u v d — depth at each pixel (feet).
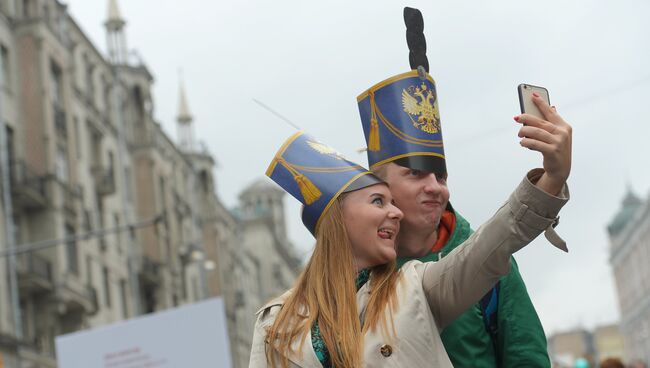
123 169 150.00
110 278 137.69
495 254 9.91
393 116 11.52
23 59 115.65
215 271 206.80
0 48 112.57
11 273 102.22
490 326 12.05
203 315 36.99
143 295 156.04
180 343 37.19
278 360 10.93
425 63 11.92
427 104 11.56
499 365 12.14
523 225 9.78
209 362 36.78
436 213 11.65
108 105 150.00
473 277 10.05
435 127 11.57
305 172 11.42
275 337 10.96
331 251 11.04
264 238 271.49
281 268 288.71
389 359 10.21
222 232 221.25
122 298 143.95
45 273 112.16
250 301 247.29
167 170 177.58
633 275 299.99
